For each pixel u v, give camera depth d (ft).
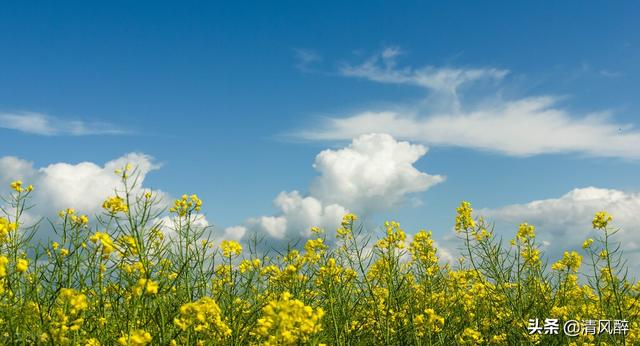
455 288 5.99
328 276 4.64
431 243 5.46
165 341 3.69
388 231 4.84
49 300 3.70
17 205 4.14
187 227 4.33
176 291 4.11
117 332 3.88
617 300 5.03
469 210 5.44
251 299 4.66
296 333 3.35
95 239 3.51
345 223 4.93
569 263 5.60
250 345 4.17
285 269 4.48
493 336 5.40
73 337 3.63
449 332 5.30
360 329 4.96
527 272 5.57
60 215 4.14
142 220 3.66
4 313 3.65
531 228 5.61
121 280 3.97
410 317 4.89
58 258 3.85
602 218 5.04
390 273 4.79
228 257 4.39
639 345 5.09
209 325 3.69
